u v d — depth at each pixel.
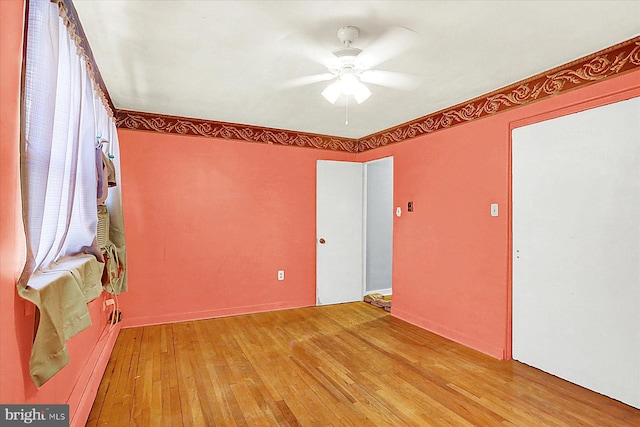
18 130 1.21
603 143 2.38
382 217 5.51
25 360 1.26
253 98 3.28
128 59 2.42
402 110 3.69
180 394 2.41
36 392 1.37
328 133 4.81
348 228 5.01
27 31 1.27
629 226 2.25
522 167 2.91
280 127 4.45
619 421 2.11
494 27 2.01
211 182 4.15
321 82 2.86
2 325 1.09
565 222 2.61
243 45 2.21
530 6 1.80
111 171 2.57
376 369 2.84
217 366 2.86
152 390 2.46
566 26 2.00
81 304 1.56
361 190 5.12
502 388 2.52
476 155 3.30
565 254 2.61
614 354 2.33
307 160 4.77
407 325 3.98
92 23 1.95
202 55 2.36
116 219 3.06
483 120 3.23
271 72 2.64
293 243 4.66
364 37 2.12
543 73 2.71
